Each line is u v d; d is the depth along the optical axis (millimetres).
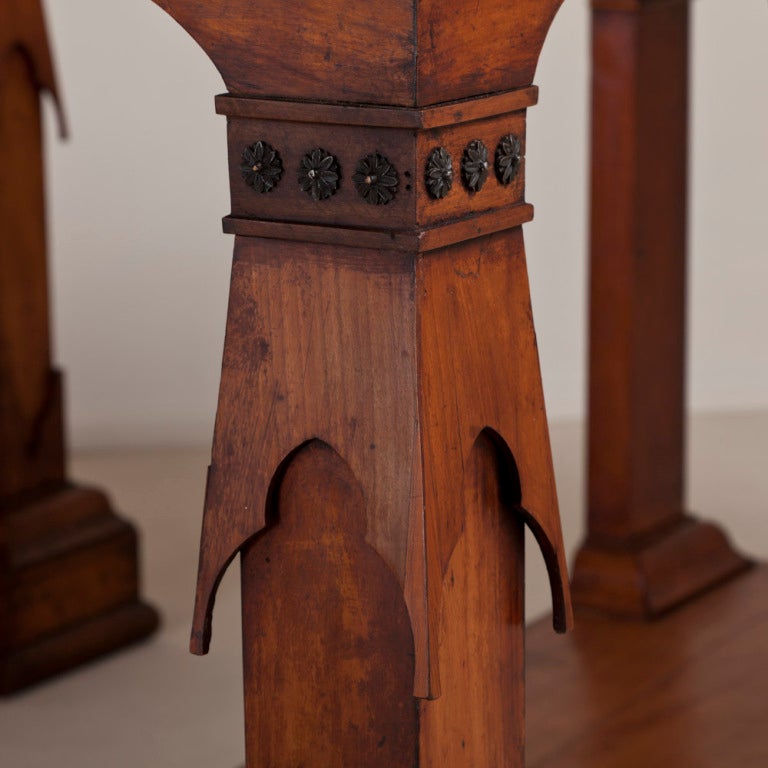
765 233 4719
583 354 4754
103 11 4250
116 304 4418
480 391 1408
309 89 1311
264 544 1479
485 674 1526
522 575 1569
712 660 2830
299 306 1374
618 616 3010
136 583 3191
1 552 2920
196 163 4336
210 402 4488
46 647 2990
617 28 2822
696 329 4781
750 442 4441
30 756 2684
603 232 2934
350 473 1408
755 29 4633
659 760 2453
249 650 1523
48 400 3023
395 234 1296
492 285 1420
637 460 3029
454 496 1372
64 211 4336
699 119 4645
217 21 1338
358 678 1458
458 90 1308
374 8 1254
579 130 4641
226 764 2648
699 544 3168
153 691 2963
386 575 1415
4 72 2803
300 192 1342
